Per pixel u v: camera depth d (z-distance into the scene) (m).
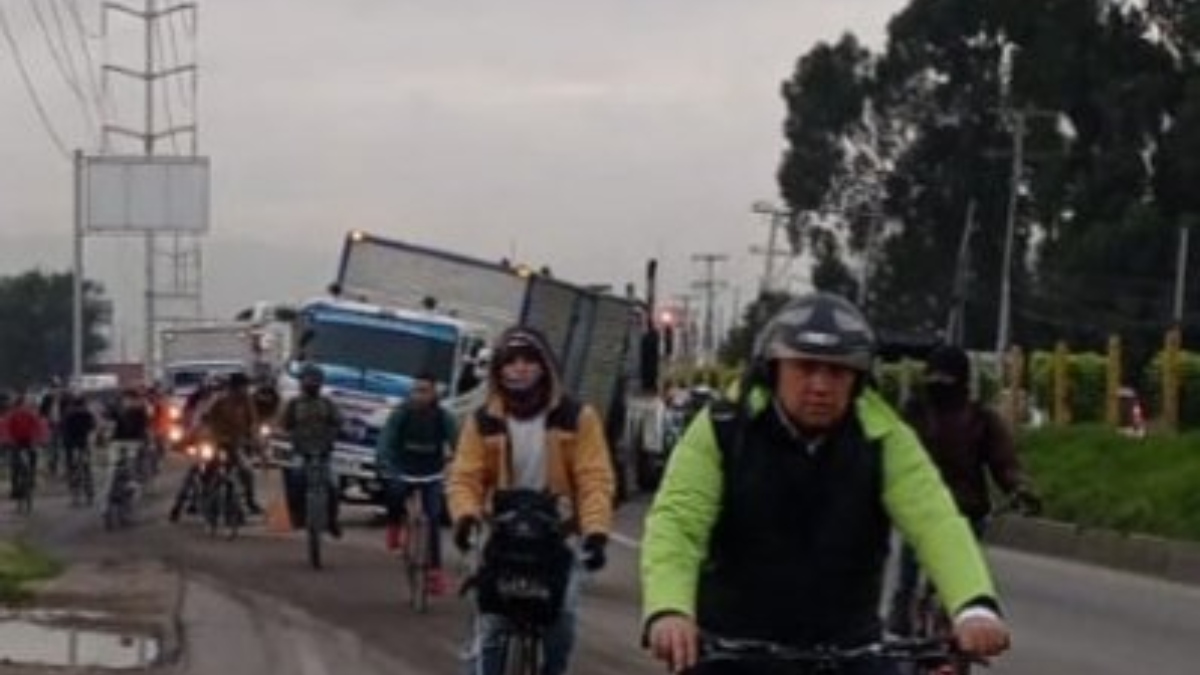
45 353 142.50
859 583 6.86
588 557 11.63
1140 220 64.31
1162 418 40.34
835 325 6.65
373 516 35.03
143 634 18.19
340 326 33.44
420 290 36.12
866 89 74.88
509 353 11.98
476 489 11.93
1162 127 65.25
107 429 40.38
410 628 18.84
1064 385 43.59
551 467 11.94
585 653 17.22
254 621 19.16
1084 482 33.88
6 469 42.47
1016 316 70.88
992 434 14.34
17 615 19.42
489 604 11.31
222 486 29.97
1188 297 64.19
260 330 53.53
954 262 73.56
